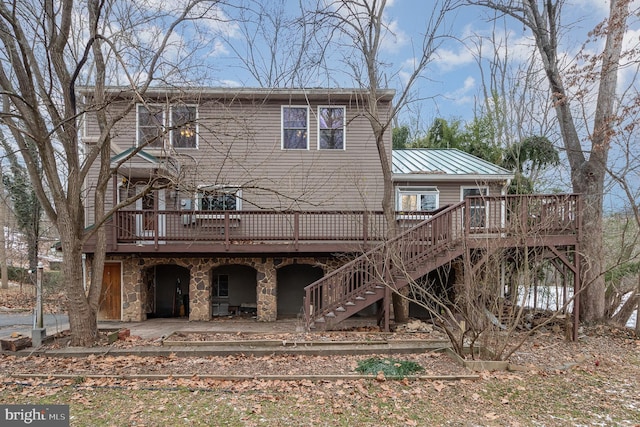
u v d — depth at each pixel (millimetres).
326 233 11406
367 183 11969
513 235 7547
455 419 4441
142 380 5637
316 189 11766
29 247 17453
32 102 6730
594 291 10086
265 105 11875
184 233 11133
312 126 12000
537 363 6688
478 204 8945
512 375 5996
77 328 7395
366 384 5531
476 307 6969
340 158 12008
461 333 6762
